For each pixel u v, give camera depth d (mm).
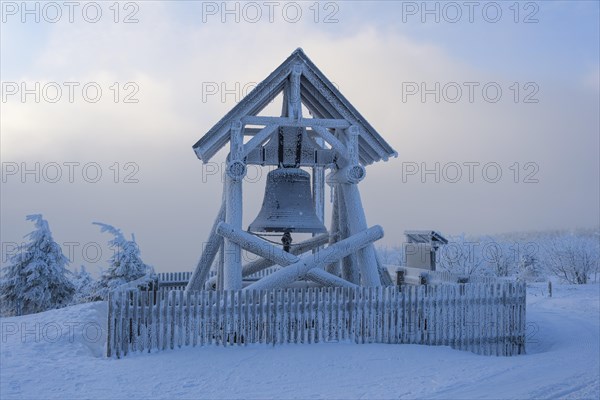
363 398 8961
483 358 12711
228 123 14945
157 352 11953
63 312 16250
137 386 9492
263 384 9828
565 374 11031
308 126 15594
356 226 15789
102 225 34625
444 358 12320
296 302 13023
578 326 20531
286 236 15797
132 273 33938
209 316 12555
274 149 16188
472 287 14438
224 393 9227
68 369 10438
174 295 12266
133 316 11922
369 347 12805
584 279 65250
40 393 8914
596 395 9391
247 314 12734
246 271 19344
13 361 10961
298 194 15477
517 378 10586
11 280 30234
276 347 12523
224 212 16375
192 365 10953
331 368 11016
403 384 9930
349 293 13398
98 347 13070
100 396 8844
